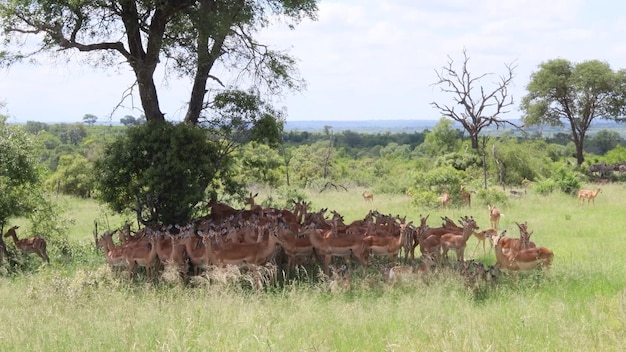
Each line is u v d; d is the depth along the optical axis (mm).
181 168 15953
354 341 9086
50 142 63531
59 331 9555
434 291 11898
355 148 113000
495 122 52688
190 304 11180
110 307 11102
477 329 9312
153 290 12562
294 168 54094
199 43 17484
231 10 17688
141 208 16688
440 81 52938
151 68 17672
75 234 22266
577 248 17000
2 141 17266
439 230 16172
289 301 11609
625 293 10711
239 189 18875
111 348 8664
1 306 11664
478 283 12375
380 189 38219
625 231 20031
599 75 62719
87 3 16297
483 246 17531
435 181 30094
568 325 9547
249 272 12836
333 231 14594
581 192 29078
